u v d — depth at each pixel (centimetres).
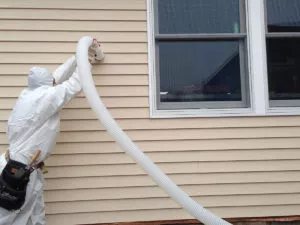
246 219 315
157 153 312
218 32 328
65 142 308
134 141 310
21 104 263
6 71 304
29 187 260
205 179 314
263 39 320
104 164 310
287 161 318
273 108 321
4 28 304
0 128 303
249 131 318
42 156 265
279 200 317
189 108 322
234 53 329
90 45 280
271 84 330
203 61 328
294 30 332
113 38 313
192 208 251
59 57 309
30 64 307
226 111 317
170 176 312
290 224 320
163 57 326
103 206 308
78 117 310
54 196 305
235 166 316
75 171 307
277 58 332
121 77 313
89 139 310
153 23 317
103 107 258
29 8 307
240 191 315
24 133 259
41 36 308
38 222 278
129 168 312
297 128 320
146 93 314
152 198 312
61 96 263
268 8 333
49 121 266
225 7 330
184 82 326
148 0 316
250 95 321
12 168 248
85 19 312
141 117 312
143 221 311
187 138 314
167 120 314
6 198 244
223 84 328
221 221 250
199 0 329
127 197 310
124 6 315
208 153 315
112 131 255
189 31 326
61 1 310
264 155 317
